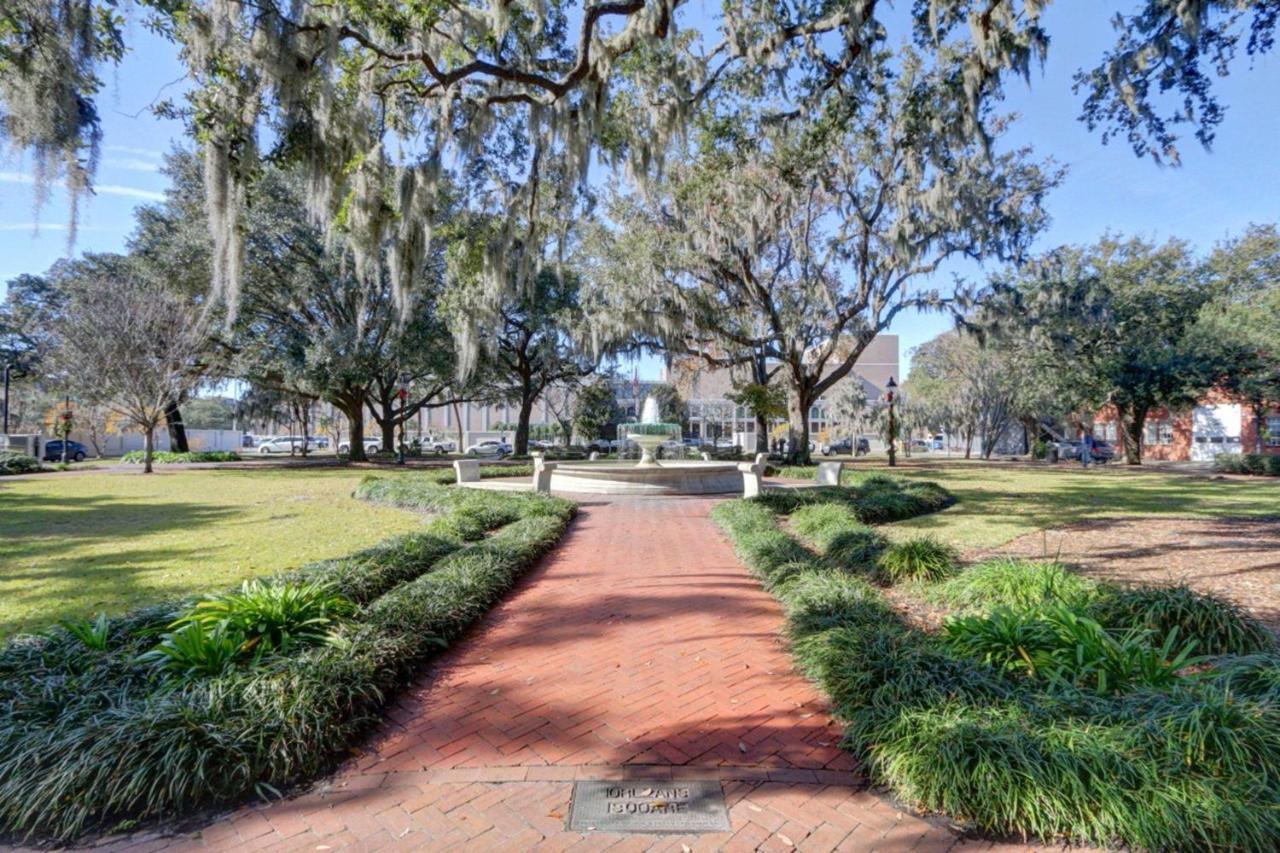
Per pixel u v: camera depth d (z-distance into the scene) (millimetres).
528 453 30953
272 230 20125
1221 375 21578
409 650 3633
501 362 29609
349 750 2846
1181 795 2150
